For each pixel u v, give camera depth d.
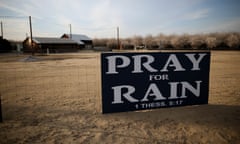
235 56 23.48
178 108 4.54
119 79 4.13
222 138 3.02
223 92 6.06
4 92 6.12
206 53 4.59
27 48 45.19
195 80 4.59
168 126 3.48
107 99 4.11
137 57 4.18
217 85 7.14
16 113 4.12
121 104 4.21
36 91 6.29
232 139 2.99
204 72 4.63
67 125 3.50
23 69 12.39
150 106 4.37
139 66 4.21
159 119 3.83
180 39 52.88
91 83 7.74
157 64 4.31
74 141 2.91
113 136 3.08
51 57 24.91
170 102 4.49
